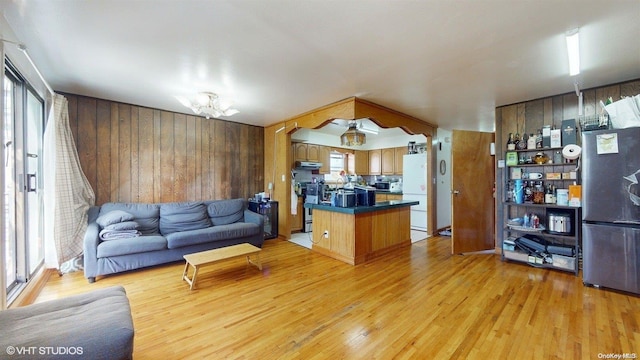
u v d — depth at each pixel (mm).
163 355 1703
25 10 1724
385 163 7211
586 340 1837
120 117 3807
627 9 1710
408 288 2746
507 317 2152
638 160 2469
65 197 3053
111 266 2969
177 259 3430
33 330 1286
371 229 3789
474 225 4172
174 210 3879
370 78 2910
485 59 2449
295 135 5785
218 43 2174
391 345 1802
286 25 1919
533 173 3543
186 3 1672
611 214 2604
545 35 2041
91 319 1391
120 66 2613
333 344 1815
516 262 3596
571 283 2848
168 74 2809
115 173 3770
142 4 1680
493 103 3816
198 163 4605
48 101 3057
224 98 3557
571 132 3180
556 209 3369
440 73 2770
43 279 2832
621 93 2973
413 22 1880
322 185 4668
